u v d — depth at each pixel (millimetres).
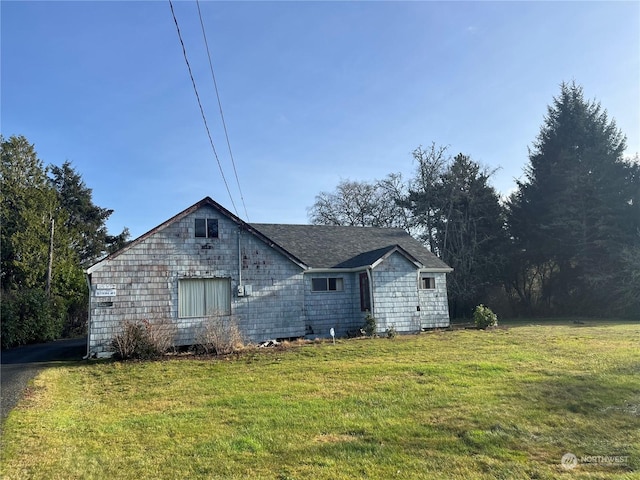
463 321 29500
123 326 14805
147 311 15469
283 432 6418
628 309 28141
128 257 15547
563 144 33781
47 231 29828
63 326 25766
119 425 7023
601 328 19906
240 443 5984
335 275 20188
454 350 13680
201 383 10258
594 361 10867
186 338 15812
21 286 28219
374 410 7383
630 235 28734
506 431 6207
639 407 7078
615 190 30094
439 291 21906
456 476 4816
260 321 17078
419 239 38906
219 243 16828
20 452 5758
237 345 15297
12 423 7008
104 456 5625
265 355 14086
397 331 19484
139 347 14133
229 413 7543
